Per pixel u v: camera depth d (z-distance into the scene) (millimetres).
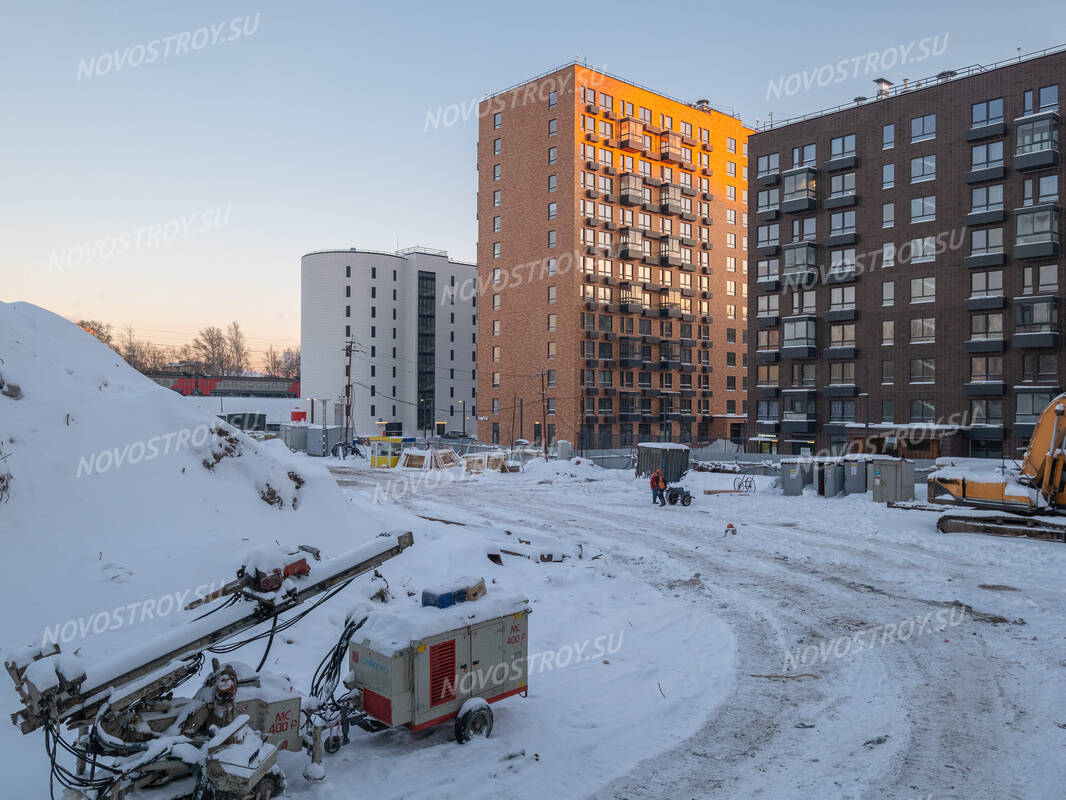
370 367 97688
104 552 11430
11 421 12320
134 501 12742
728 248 81688
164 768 6273
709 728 9250
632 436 71062
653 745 8703
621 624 14359
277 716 7492
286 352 170875
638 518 27969
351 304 97250
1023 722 9234
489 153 72562
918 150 49344
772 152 57125
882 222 50906
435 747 8312
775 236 56656
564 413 65750
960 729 9078
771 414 56438
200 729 6852
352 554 8125
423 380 100938
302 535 14828
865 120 51938
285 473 15953
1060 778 7707
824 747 8648
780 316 55875
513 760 8094
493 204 72188
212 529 13258
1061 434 22891
